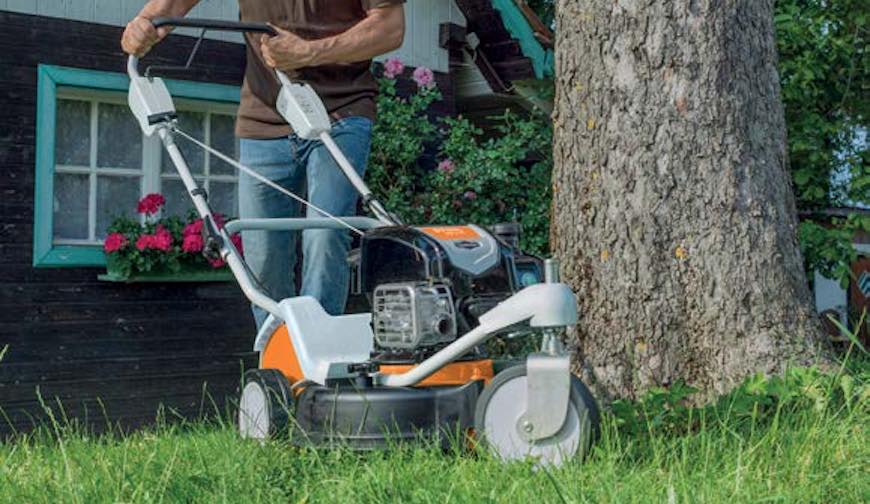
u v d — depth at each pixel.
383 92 8.88
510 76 9.58
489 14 9.36
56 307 7.26
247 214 5.07
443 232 3.59
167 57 7.75
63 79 7.29
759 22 4.70
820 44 9.50
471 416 3.44
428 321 3.43
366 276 3.75
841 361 4.62
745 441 3.48
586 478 3.02
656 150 4.53
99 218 7.62
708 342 4.46
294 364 3.96
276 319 4.16
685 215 4.51
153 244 7.35
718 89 4.55
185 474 3.17
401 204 8.62
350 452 3.38
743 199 4.54
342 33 4.88
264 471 3.25
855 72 9.77
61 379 7.25
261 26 4.56
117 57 7.55
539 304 3.18
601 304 4.60
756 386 4.09
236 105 8.12
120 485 3.03
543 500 2.76
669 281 4.50
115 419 7.45
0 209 7.06
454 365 3.60
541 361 3.20
